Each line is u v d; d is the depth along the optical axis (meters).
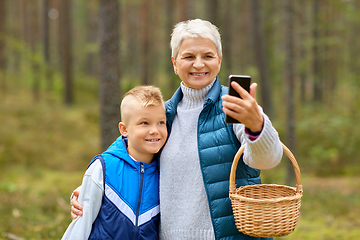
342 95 17.25
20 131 10.78
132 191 1.79
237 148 1.70
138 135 1.79
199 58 1.74
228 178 1.69
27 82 14.63
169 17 15.46
